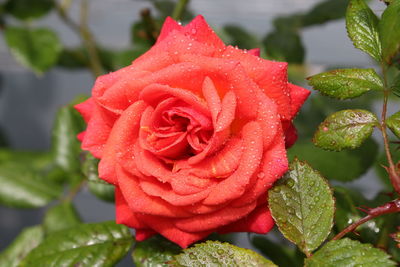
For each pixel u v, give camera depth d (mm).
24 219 924
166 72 378
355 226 382
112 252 442
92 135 401
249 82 372
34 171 564
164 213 389
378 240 420
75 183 549
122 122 385
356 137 393
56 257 442
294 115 398
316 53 682
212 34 399
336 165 499
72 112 548
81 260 439
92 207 863
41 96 916
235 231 400
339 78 399
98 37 774
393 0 389
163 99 383
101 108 395
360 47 403
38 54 590
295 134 409
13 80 907
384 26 388
